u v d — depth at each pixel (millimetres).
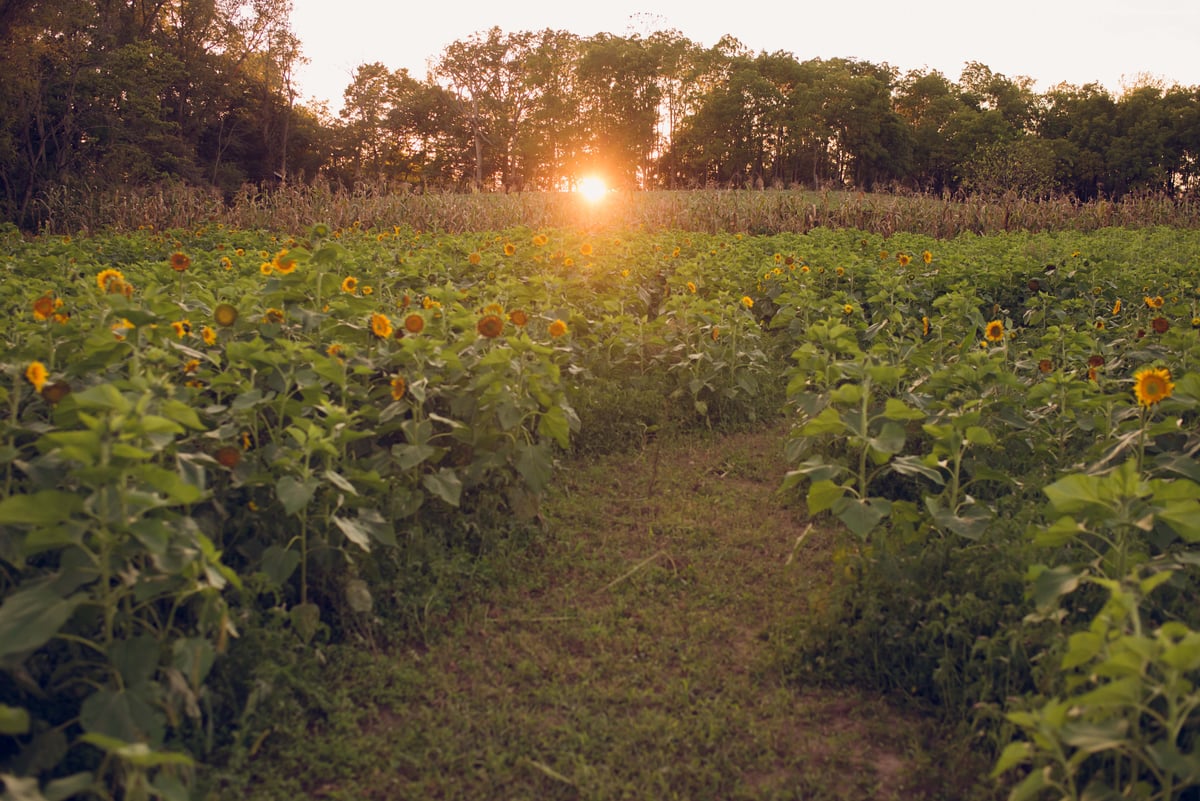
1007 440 5496
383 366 5012
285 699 3271
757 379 7887
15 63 30266
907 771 3014
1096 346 6457
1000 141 59625
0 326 5090
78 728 2807
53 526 2574
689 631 3992
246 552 3770
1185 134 69500
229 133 56750
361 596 3727
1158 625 3162
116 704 2527
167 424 2703
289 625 3666
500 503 4973
